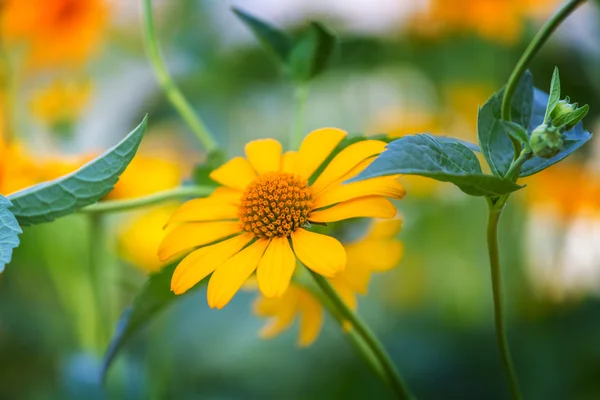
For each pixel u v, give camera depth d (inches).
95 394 23.3
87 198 18.3
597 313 27.1
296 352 28.8
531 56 17.5
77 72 30.5
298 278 20.1
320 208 18.5
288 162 19.1
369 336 18.6
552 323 27.5
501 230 28.9
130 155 18.3
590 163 28.5
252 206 18.5
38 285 28.1
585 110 17.2
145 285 19.0
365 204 17.9
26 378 27.9
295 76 21.5
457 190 30.3
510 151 18.1
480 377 26.6
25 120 27.7
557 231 27.6
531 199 27.8
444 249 30.3
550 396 25.9
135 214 24.4
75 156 24.0
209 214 18.7
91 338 24.5
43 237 24.7
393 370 18.7
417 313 29.7
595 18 29.5
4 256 17.4
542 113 18.7
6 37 27.0
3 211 17.6
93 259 23.4
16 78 28.1
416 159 16.8
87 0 28.0
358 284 19.8
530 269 28.4
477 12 28.9
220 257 18.1
